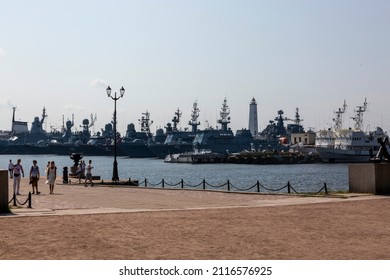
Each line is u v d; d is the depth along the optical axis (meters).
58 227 16.14
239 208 21.83
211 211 20.72
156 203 25.52
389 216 19.12
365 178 28.25
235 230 15.72
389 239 14.28
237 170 174.38
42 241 13.74
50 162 34.31
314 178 119.94
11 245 13.20
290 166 197.12
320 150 199.75
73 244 13.35
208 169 183.50
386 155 28.38
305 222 17.52
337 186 89.56
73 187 43.12
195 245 13.29
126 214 19.62
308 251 12.55
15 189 31.56
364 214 19.69
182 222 17.41
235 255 12.05
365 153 190.50
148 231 15.44
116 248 12.86
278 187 88.06
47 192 35.69
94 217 18.66
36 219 18.06
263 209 21.39
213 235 14.80
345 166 183.12
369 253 12.32
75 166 59.72
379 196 26.94
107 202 26.39
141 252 12.38
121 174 149.00
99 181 51.19
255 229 15.94
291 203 24.02
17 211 20.81
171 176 138.00
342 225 16.84
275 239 14.20
